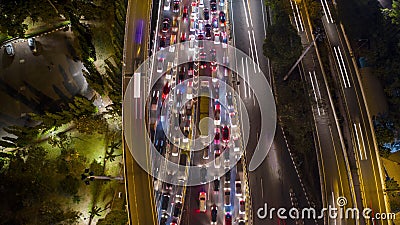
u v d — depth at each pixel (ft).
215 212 209.26
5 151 211.61
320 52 247.50
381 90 241.96
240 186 218.18
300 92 239.71
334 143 220.64
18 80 234.79
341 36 251.80
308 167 223.10
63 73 238.89
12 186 192.95
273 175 223.10
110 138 221.46
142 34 239.91
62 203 200.85
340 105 232.53
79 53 231.09
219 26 275.18
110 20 247.70
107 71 219.61
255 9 281.95
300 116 232.73
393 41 244.01
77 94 234.38
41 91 232.94
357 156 217.56
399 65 233.35
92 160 215.10
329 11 260.62
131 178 197.06
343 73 239.71
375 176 212.23
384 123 229.66
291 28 236.43
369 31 252.21
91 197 205.77
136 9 249.75
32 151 202.18
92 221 200.85
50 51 244.22
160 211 207.62
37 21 240.32
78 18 237.45
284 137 233.55
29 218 188.75
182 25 275.39
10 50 240.32
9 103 228.02
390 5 268.41
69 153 212.84
